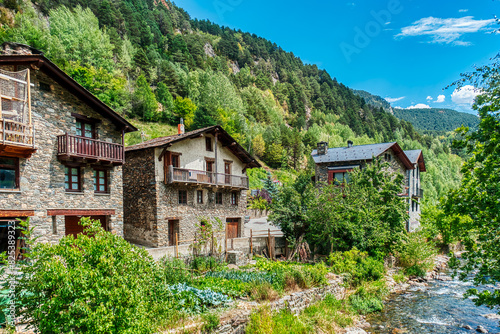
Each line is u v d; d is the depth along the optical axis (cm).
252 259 2341
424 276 2495
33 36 6225
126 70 8731
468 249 1134
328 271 1955
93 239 817
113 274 780
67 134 1652
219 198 2809
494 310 1772
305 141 11638
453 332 1500
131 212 2422
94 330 718
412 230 3753
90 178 1852
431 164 8488
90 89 6512
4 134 1325
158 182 2289
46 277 703
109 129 1964
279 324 1223
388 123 18650
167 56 12112
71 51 7344
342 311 1639
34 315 712
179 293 1243
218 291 1376
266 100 16175
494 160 975
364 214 2350
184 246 1939
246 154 2986
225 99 10600
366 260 2214
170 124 7819
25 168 1546
